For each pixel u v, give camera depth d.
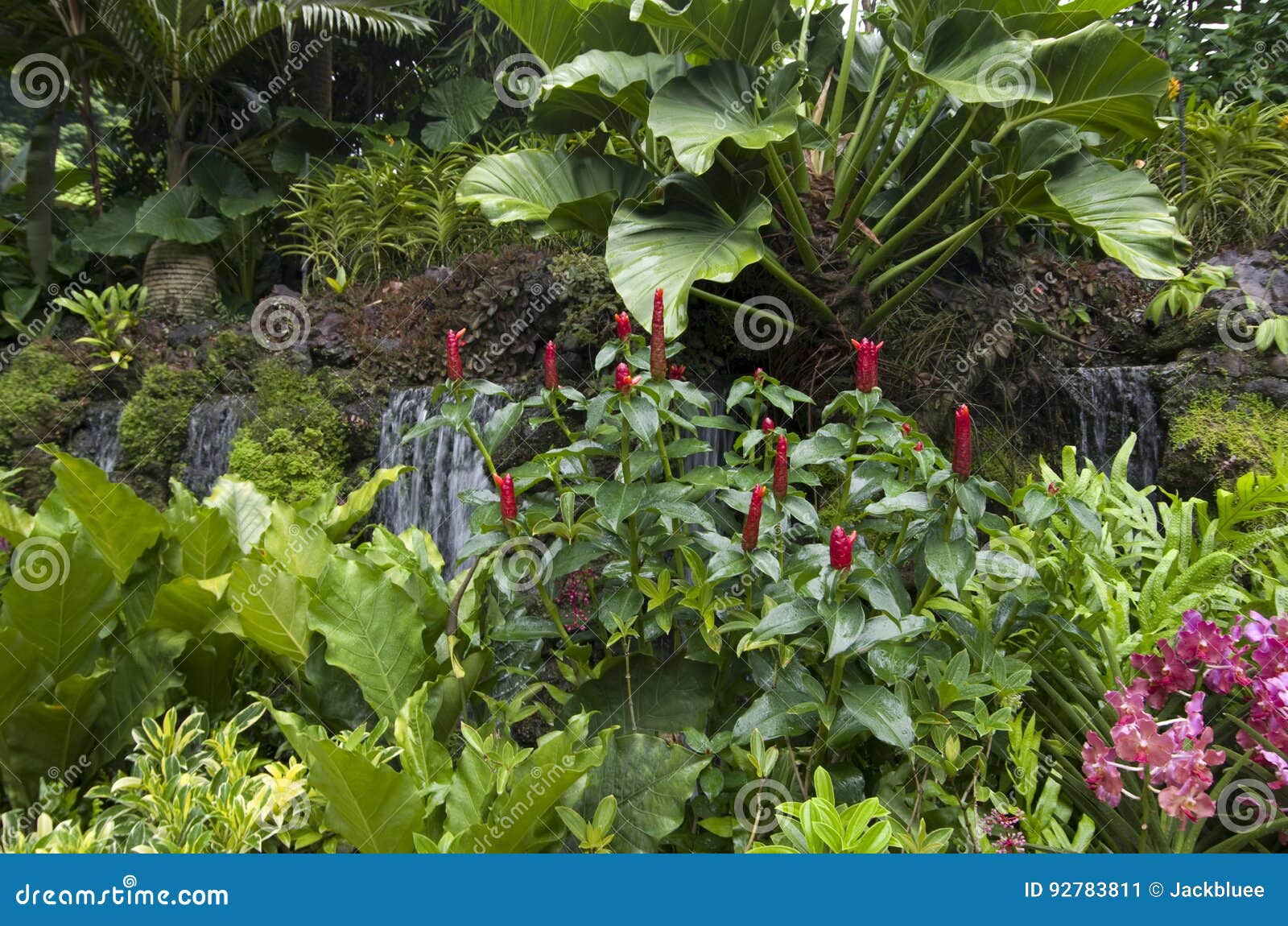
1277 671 1.61
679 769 1.72
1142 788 1.63
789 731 1.62
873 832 1.24
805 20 4.35
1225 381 3.92
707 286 4.21
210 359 5.47
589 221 4.04
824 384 3.98
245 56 8.27
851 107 4.66
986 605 1.91
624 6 4.09
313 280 6.47
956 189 3.76
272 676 2.32
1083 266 4.73
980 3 4.02
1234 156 4.86
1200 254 4.80
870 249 4.22
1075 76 3.55
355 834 1.53
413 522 4.74
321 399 5.09
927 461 1.78
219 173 7.30
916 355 4.16
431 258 6.24
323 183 6.85
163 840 1.54
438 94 8.11
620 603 1.88
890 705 1.56
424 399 4.91
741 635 1.89
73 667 2.04
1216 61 5.86
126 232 6.96
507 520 1.83
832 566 1.48
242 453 4.89
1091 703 1.97
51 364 5.63
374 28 7.09
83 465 1.99
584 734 1.60
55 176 7.00
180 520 2.52
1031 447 4.17
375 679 1.97
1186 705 1.70
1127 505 2.37
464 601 2.19
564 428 2.04
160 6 6.45
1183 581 1.97
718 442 4.07
